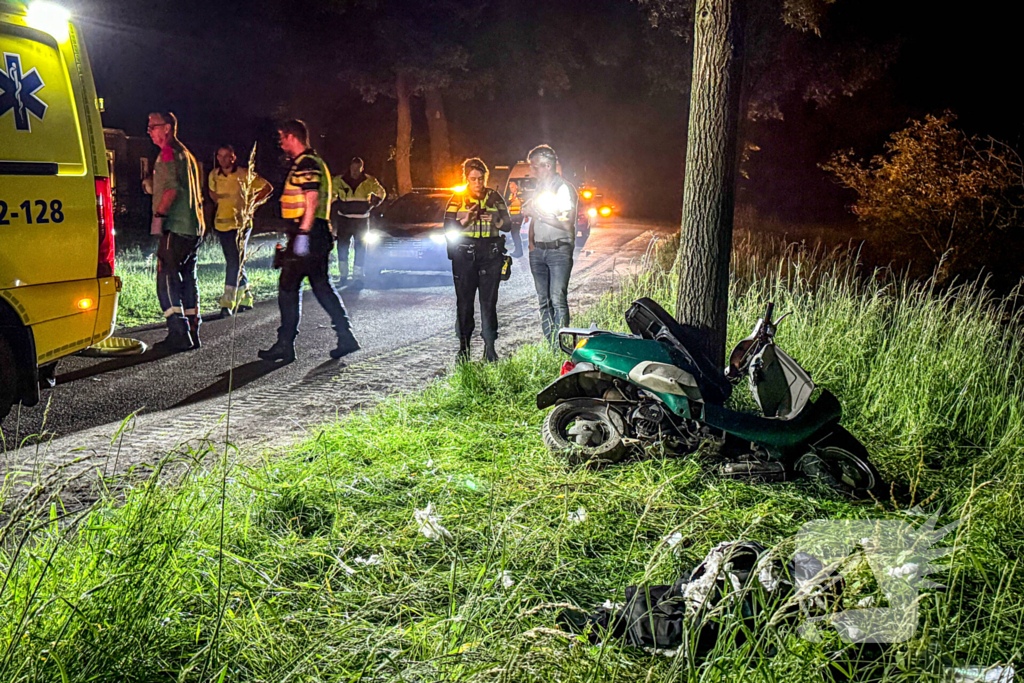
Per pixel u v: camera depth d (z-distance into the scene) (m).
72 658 2.81
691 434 5.17
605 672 2.87
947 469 5.46
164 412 6.59
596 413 5.32
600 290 14.14
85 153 6.17
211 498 4.01
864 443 5.88
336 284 14.02
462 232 7.73
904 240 15.21
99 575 3.16
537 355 7.53
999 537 4.12
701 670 2.88
